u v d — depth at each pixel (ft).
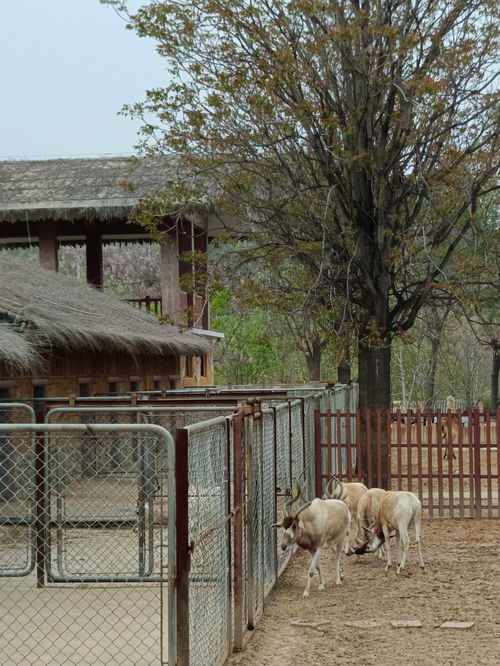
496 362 145.28
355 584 41.86
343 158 66.18
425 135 67.92
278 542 43.83
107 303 92.22
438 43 67.00
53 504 46.68
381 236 68.54
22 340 58.18
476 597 38.42
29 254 179.83
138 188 103.50
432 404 152.66
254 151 70.33
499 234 73.46
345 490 50.19
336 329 77.46
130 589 37.88
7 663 28.04
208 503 28.71
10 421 59.88
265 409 40.91
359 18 64.39
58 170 111.86
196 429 25.94
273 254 73.92
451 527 59.00
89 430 24.62
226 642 30.50
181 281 76.18
